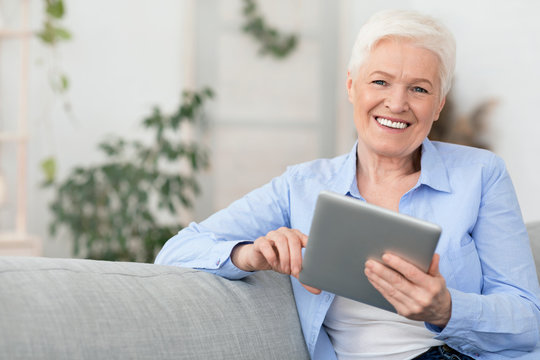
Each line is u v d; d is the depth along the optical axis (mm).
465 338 1125
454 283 1227
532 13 3139
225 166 5168
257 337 1099
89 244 4070
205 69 5094
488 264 1250
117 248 4199
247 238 1331
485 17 3428
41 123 4609
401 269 961
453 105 3588
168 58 4879
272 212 1349
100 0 4727
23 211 4188
